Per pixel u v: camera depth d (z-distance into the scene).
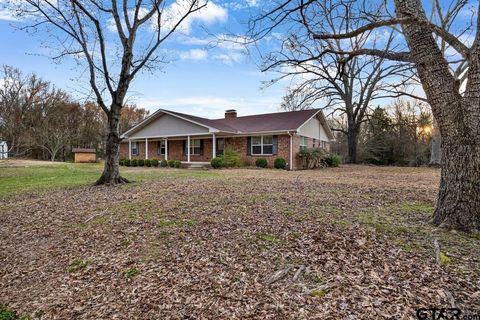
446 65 3.98
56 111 31.84
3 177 12.41
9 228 5.34
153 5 9.17
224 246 3.79
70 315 2.77
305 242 3.70
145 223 4.92
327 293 2.66
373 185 8.40
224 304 2.66
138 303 2.84
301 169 16.98
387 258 3.16
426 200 5.98
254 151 18.22
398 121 26.20
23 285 3.44
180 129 19.19
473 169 3.75
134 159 21.67
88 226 5.09
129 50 9.29
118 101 9.59
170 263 3.52
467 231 3.73
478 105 3.69
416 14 4.13
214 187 8.05
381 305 2.42
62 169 16.81
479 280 2.66
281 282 2.90
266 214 4.96
